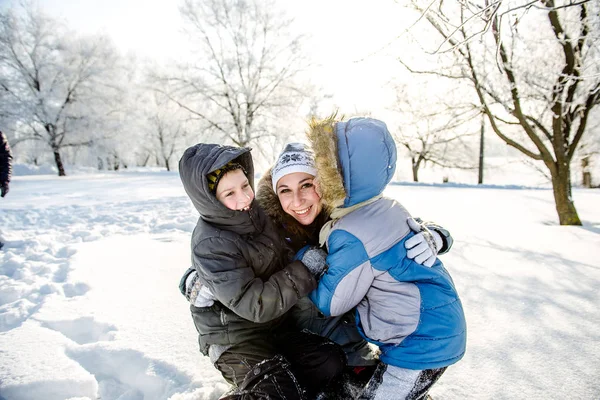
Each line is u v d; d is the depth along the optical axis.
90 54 24.33
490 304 2.71
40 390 1.95
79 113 24.33
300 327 2.04
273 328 1.97
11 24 22.62
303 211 1.95
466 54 5.05
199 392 1.82
